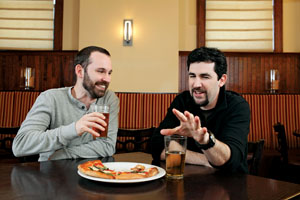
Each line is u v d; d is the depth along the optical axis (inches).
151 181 37.1
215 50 54.7
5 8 183.5
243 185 36.2
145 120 163.9
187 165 48.9
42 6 183.5
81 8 171.8
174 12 173.0
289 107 161.6
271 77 171.8
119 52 172.4
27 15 183.5
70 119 67.0
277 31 181.2
